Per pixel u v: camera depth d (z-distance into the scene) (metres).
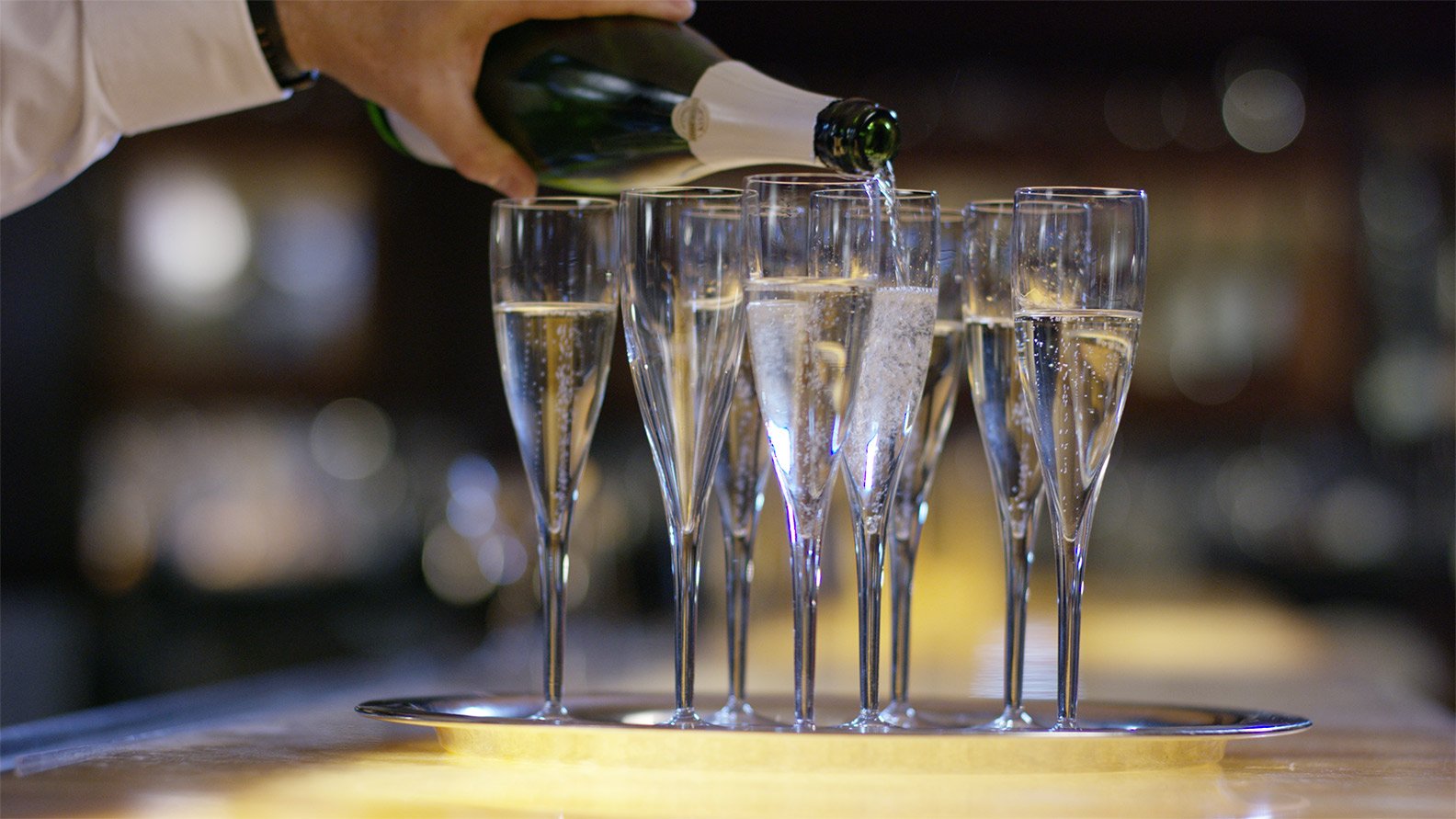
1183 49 3.98
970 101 4.05
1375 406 4.11
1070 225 0.82
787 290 0.81
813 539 0.84
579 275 0.89
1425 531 4.07
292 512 4.07
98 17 1.13
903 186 4.06
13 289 3.93
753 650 2.26
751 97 1.07
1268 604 3.55
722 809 0.67
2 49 1.12
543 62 1.15
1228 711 0.96
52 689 3.54
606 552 2.87
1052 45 3.97
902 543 1.04
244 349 4.06
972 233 0.96
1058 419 0.83
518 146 1.19
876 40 3.98
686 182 1.36
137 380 4.02
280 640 3.88
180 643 3.79
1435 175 4.05
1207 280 4.12
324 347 4.10
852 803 0.68
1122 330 0.83
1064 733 0.78
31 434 3.94
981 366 0.96
